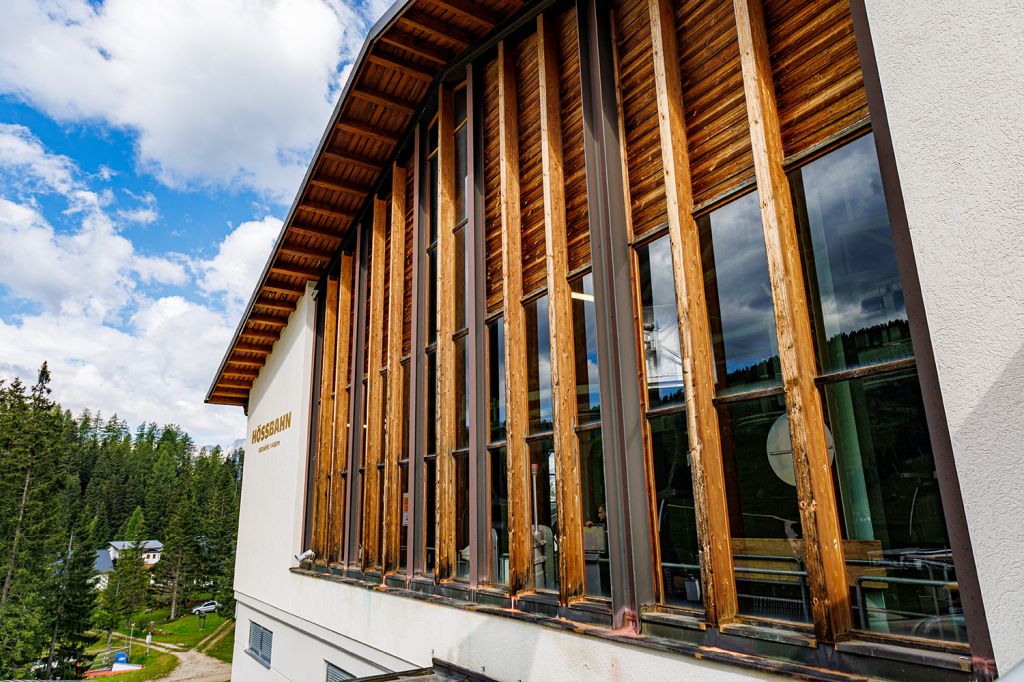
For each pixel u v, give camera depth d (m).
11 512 45.00
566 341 5.31
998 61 2.51
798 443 3.35
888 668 2.83
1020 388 2.29
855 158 3.51
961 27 2.65
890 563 3.05
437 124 8.27
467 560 6.38
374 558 8.49
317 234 11.16
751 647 3.42
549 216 5.50
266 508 13.85
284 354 14.19
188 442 154.88
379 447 8.84
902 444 3.08
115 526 97.69
